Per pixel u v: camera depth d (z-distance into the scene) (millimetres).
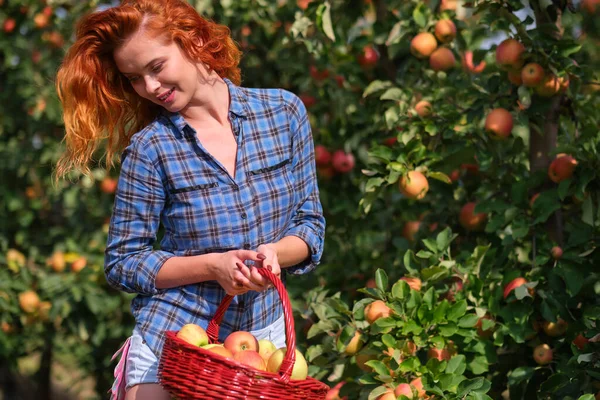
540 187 6219
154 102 4250
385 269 7281
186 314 4191
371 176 6453
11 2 9391
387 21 7594
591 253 5715
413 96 6793
